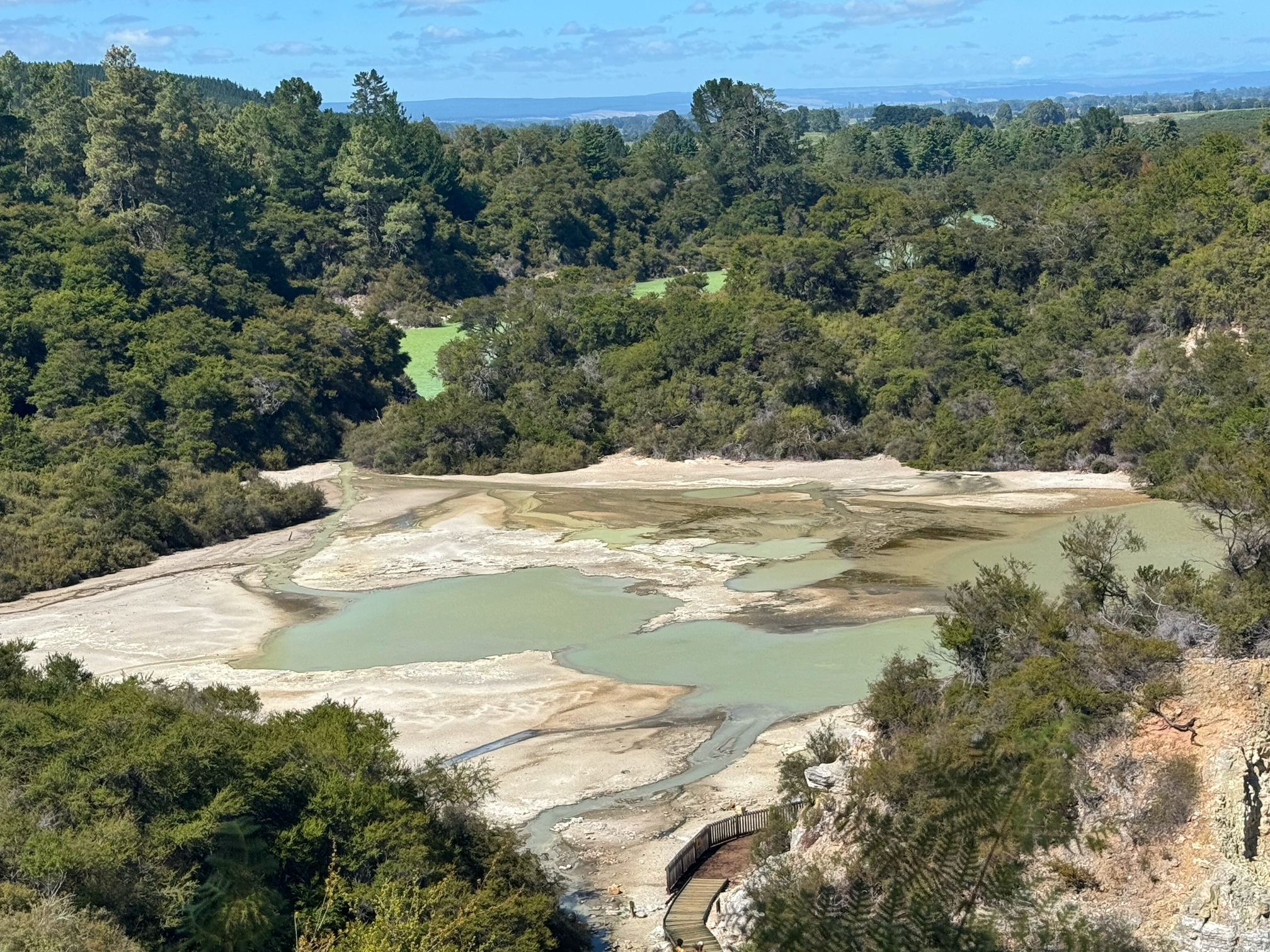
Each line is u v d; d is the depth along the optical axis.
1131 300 87.62
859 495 74.69
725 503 74.31
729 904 28.17
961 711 29.97
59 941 21.17
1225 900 22.08
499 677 46.38
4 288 91.00
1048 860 23.48
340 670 48.09
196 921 24.38
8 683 34.25
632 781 37.12
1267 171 90.19
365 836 27.00
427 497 80.94
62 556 64.94
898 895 12.28
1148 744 25.34
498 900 26.38
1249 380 73.50
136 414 83.81
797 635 49.41
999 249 100.38
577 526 69.94
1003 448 79.50
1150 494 69.56
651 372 92.88
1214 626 30.11
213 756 27.36
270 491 78.12
